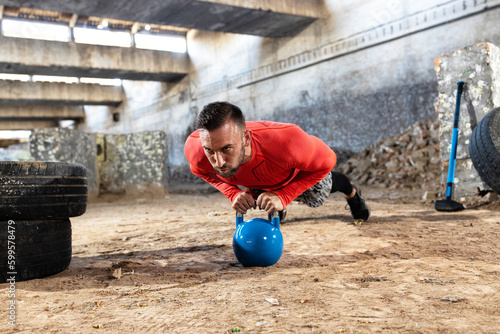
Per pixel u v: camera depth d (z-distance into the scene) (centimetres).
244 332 150
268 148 209
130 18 1248
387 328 148
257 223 257
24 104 2447
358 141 1196
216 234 397
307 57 1346
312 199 300
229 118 179
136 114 2359
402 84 1063
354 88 1198
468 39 916
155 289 215
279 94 1479
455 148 499
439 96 557
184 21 1297
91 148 944
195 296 199
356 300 182
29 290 216
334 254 282
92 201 940
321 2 1285
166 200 932
